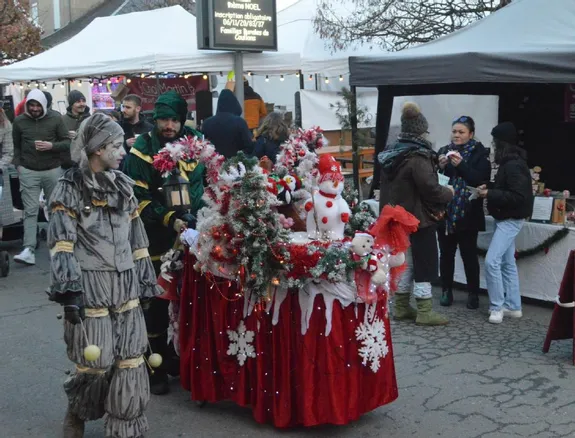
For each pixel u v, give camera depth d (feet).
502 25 25.12
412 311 21.43
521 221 20.74
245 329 13.83
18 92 55.26
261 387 13.71
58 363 18.20
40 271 28.99
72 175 11.93
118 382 12.34
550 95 27.99
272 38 34.45
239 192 12.87
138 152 15.43
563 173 28.09
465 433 13.65
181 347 14.87
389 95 26.73
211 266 13.64
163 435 13.85
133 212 12.80
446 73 22.24
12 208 30.99
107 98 54.65
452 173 21.81
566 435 13.46
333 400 13.12
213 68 34.19
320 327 13.09
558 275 21.88
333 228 13.61
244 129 20.08
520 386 15.94
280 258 12.79
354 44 42.98
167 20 38.32
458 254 24.94
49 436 13.94
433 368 17.24
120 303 12.19
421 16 43.19
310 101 38.01
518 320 21.12
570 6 24.54
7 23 68.33
